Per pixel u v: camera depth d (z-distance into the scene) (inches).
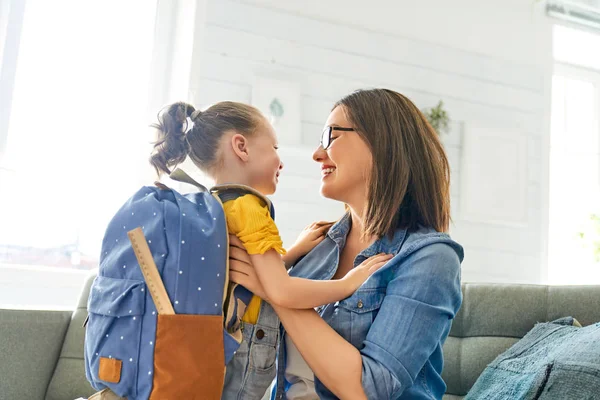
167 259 47.7
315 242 65.6
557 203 186.5
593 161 191.3
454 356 87.6
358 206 59.9
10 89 124.4
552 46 184.5
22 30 127.0
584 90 194.4
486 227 169.5
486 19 176.4
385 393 48.5
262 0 147.2
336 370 48.9
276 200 145.4
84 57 132.6
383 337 50.6
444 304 52.6
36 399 89.5
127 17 137.3
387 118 58.3
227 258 49.8
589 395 63.1
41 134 127.1
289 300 49.6
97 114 132.5
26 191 125.0
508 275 169.9
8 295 119.0
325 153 61.0
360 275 53.9
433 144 60.3
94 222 130.2
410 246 54.3
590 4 187.3
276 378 56.7
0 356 88.4
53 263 126.3
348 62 156.6
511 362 77.0
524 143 175.3
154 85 137.7
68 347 92.4
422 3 168.1
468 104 171.6
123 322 46.5
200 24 137.9
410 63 164.9
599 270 181.3
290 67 149.2
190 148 58.6
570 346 71.9
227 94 140.9
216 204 51.6
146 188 53.3
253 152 58.3
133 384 45.3
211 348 46.8
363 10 159.9
